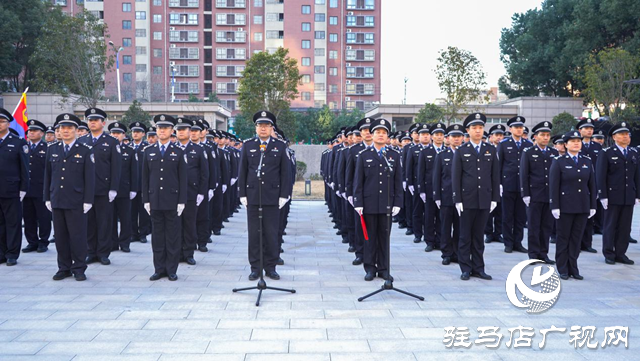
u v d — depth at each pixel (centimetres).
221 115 4228
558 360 427
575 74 3722
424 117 2973
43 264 800
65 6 5791
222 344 455
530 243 816
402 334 483
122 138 904
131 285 666
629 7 3297
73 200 686
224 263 810
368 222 700
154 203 692
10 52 3803
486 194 699
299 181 2883
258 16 6222
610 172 808
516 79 4303
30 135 888
